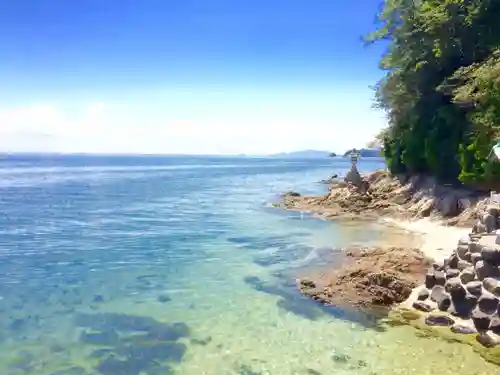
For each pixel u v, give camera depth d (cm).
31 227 2828
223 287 1560
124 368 1012
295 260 1917
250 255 2022
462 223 2456
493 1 2858
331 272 1692
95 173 10131
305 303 1396
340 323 1243
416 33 3297
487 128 2453
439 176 3244
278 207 3753
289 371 996
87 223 2988
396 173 4141
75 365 1024
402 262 1702
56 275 1717
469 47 3062
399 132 3950
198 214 3403
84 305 1394
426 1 3297
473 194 2703
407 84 3466
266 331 1200
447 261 1352
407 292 1430
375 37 3838
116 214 3422
